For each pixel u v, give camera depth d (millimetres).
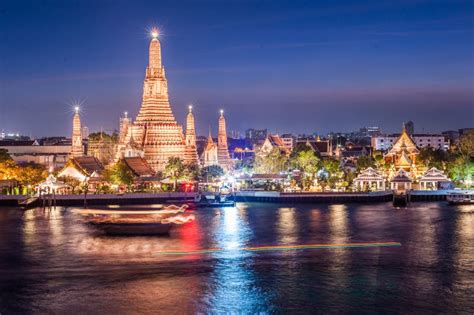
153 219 154375
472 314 94000
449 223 171625
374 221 176250
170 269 118562
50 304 98812
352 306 97562
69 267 119812
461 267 119125
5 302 99688
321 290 105312
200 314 94688
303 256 129000
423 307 97000
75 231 159625
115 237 150500
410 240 145250
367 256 128750
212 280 111062
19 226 167875
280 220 179750
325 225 168750
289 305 98188
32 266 120562
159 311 95938
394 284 108125
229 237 150250
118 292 104375
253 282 109875
